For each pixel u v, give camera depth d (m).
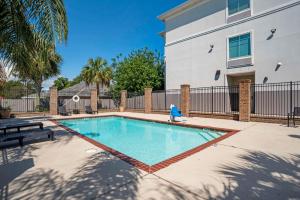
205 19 19.53
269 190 3.37
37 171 4.39
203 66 19.61
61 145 6.79
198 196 3.22
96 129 13.09
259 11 15.81
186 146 8.44
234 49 17.42
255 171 4.20
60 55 18.69
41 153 5.82
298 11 13.79
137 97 22.30
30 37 5.19
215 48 18.69
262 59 15.58
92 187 3.58
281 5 14.60
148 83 26.88
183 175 4.05
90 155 5.57
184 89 16.11
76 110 20.94
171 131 11.99
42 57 5.66
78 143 7.07
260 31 15.70
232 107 18.16
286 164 4.59
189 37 20.88
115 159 5.19
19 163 4.96
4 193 3.41
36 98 20.09
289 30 14.22
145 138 10.20
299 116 11.20
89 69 25.56
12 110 18.80
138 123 15.30
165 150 7.83
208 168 4.42
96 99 22.12
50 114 19.06
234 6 17.39
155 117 16.17
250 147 6.16
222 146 6.30
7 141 6.98
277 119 11.41
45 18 5.09
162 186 3.58
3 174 4.23
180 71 21.81
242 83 12.69
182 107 16.25
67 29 5.35
